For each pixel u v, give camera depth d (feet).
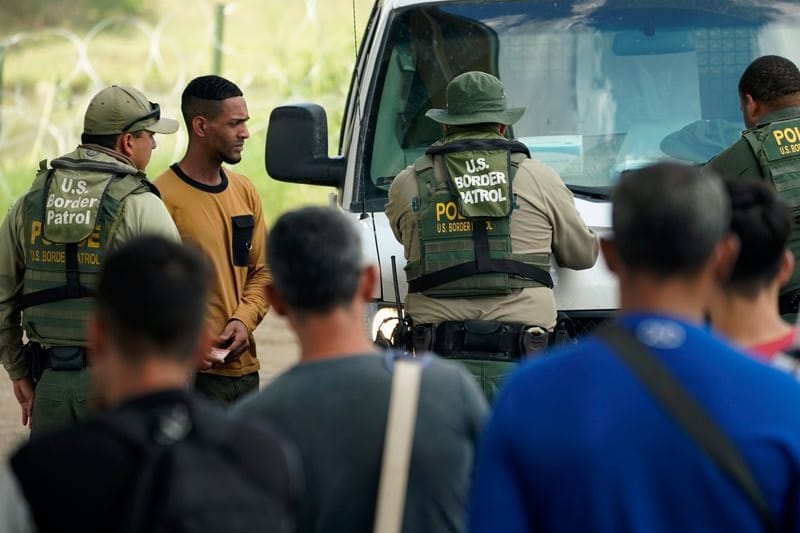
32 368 45.06
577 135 51.37
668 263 22.89
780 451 21.35
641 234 22.89
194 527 19.97
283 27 166.71
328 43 164.66
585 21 52.85
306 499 26.21
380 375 26.73
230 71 162.81
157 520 19.99
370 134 51.98
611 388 21.90
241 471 20.84
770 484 21.27
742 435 21.39
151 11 170.71
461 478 26.81
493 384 42.60
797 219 43.91
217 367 50.55
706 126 51.08
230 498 20.33
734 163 45.27
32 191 44.27
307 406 26.43
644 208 22.89
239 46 165.37
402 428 26.32
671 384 21.76
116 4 171.42
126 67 164.14
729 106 51.37
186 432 20.89
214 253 50.11
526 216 43.11
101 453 20.52
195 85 50.03
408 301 44.24
